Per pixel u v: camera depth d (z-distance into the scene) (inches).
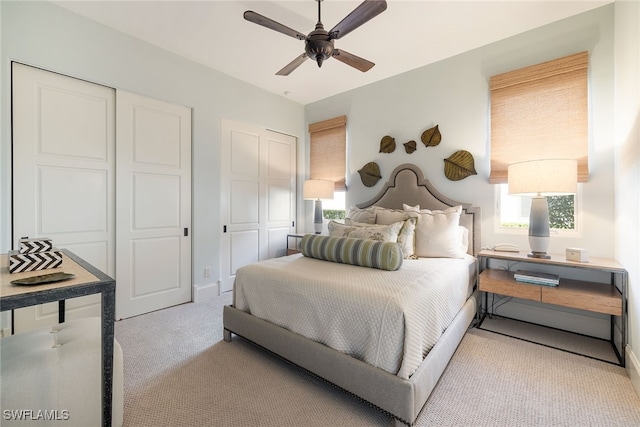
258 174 152.3
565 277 95.5
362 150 149.3
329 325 62.1
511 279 92.0
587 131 90.9
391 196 133.9
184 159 120.2
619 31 81.2
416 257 97.1
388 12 90.6
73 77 91.4
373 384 53.2
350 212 137.5
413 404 49.1
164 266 114.6
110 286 40.6
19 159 82.1
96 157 96.7
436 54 117.0
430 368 55.2
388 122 138.7
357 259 80.6
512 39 104.7
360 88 149.4
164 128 113.7
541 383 65.6
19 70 82.0
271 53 115.6
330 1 85.2
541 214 89.0
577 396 61.0
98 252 97.5
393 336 52.8
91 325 54.8
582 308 78.0
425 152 126.3
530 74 99.7
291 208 171.3
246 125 145.4
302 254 98.6
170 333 92.2
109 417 41.2
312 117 172.6
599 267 76.2
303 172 176.4
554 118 96.0
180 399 60.3
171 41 107.2
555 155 95.9
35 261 46.1
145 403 58.8
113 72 99.0
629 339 71.5
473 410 56.8
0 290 35.5
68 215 91.1
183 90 118.3
